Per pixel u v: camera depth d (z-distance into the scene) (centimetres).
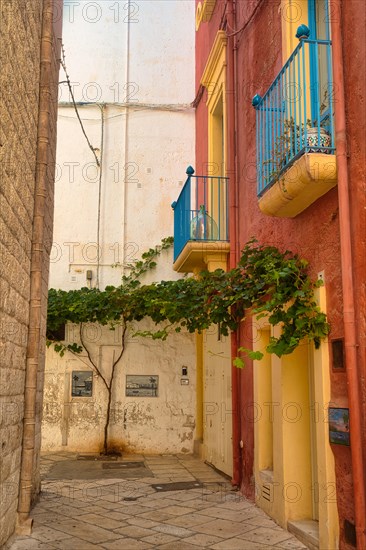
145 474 836
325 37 583
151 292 997
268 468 637
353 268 432
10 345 484
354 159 438
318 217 505
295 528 521
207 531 541
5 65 416
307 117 547
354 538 421
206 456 941
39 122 599
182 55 1194
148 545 498
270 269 550
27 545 495
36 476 658
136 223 1138
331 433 455
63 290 1102
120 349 1058
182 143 1168
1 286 436
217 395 877
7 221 449
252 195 723
